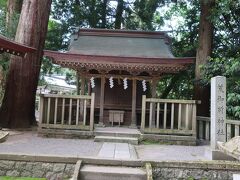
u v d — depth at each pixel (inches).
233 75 386.9
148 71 447.5
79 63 431.8
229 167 234.2
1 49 345.1
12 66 462.9
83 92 450.9
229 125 327.9
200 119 431.5
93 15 739.4
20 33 462.6
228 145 163.0
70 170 235.5
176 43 691.4
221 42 586.9
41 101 386.0
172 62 425.7
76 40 500.1
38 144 324.8
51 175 235.1
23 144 320.8
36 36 469.4
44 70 786.2
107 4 786.8
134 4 738.8
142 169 234.8
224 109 273.9
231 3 456.1
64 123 397.1
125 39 513.7
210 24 515.5
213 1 495.8
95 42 498.3
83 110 417.4
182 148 342.0
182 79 691.4
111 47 484.4
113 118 472.7
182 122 386.3
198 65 508.4
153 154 296.2
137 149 326.0
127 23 804.6
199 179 233.9
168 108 483.2
